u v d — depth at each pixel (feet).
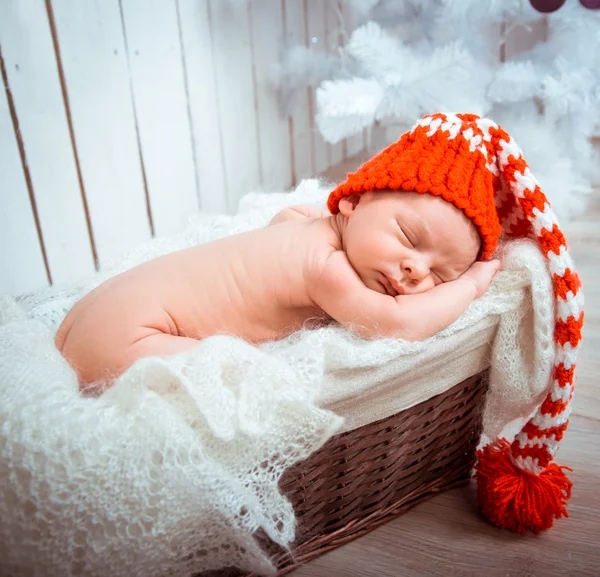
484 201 2.92
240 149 6.75
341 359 2.52
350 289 2.87
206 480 2.15
